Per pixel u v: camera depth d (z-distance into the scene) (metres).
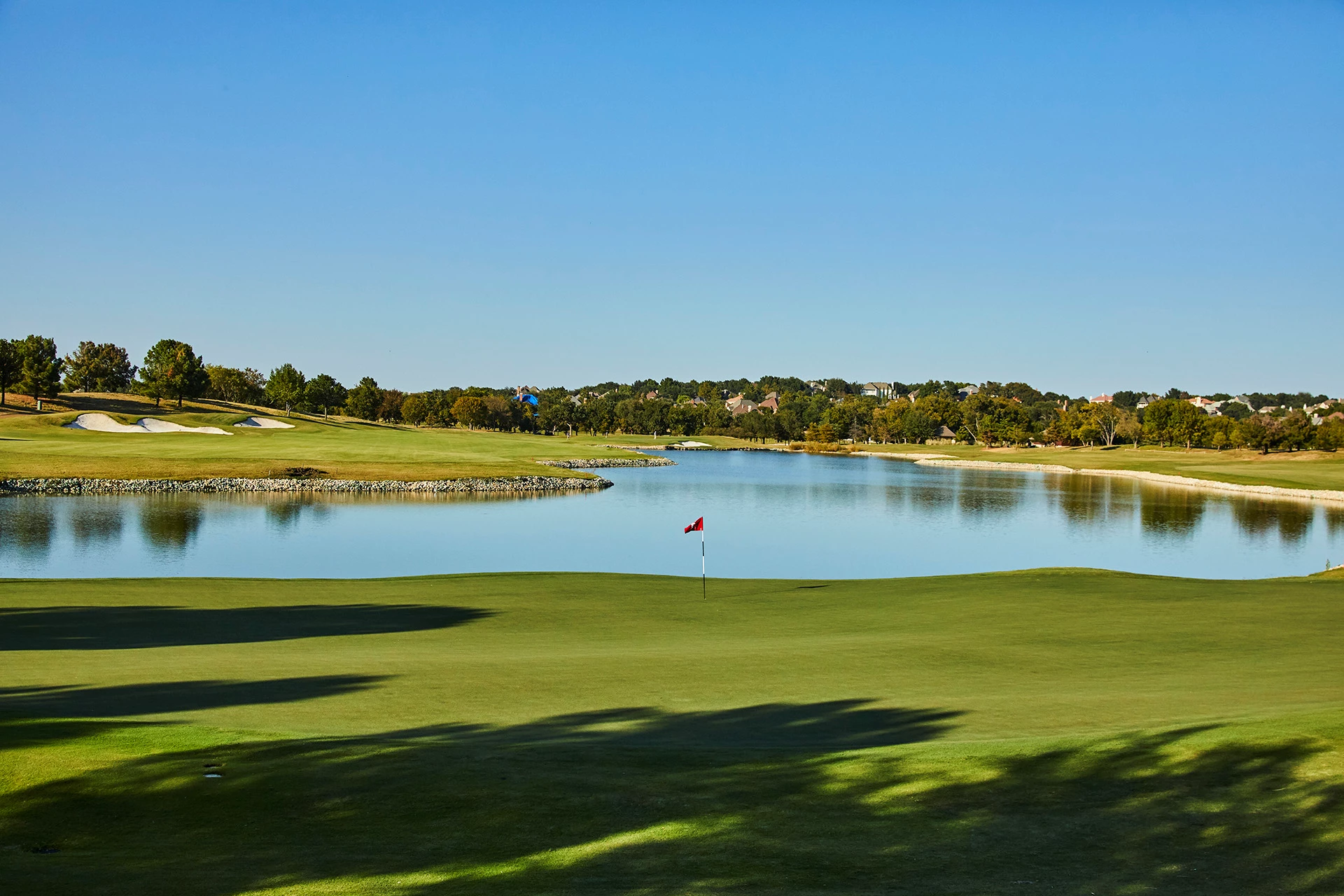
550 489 85.50
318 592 24.67
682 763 10.17
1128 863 7.44
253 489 76.62
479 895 6.96
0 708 12.46
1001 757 10.09
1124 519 68.62
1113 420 194.25
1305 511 76.00
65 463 79.38
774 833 8.15
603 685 14.59
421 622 20.83
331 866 7.53
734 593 25.72
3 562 39.62
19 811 8.64
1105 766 9.68
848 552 50.06
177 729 11.16
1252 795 8.77
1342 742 10.04
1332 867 7.30
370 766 9.88
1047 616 21.45
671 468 125.12
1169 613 21.69
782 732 11.86
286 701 13.30
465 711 12.89
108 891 7.05
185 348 152.25
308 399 181.12
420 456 102.56
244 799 8.96
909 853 7.69
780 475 115.12
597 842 7.99
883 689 14.34
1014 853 7.67
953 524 64.75
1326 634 19.02
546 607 23.09
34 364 123.44
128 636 18.64
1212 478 103.31
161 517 57.75
